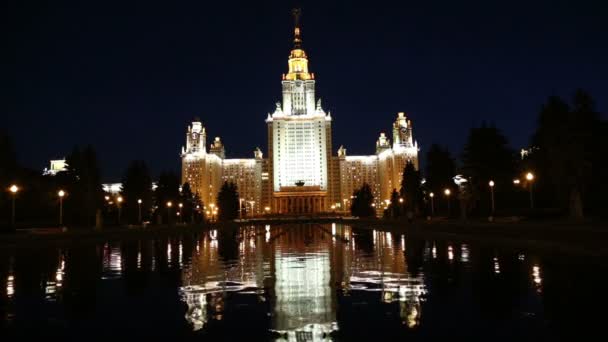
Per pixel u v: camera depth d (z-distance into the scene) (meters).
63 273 23.62
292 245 44.66
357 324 12.38
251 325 12.50
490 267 22.33
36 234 54.81
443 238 45.56
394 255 30.84
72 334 11.86
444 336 11.10
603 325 11.61
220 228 104.19
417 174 109.88
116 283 20.09
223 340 11.14
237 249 40.25
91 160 82.75
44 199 80.62
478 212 73.12
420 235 52.19
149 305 15.24
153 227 88.38
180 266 26.64
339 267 24.89
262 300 15.84
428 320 12.59
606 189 50.75
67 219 81.25
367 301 15.29
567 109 50.62
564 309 13.27
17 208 75.44
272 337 11.34
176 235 68.56
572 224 42.19
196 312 14.14
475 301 14.82
